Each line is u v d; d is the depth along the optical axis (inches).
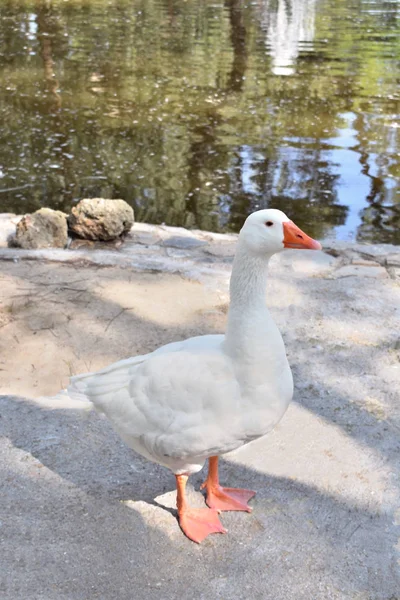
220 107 232.4
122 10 399.2
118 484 70.3
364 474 72.5
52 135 204.2
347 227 151.9
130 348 94.7
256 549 63.3
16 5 405.7
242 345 59.2
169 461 62.4
